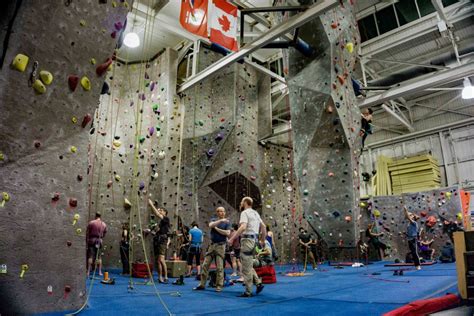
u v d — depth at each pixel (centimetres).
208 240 1090
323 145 701
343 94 708
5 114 281
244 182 1161
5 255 272
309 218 696
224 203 1145
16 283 276
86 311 324
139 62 1188
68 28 324
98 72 352
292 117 741
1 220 273
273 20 839
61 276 307
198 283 630
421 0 1147
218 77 1211
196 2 575
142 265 741
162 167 1027
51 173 312
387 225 1403
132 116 1101
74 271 319
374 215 1356
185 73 1229
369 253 1438
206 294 470
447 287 479
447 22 1036
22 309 276
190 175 1081
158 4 959
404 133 1658
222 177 1105
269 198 1427
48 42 309
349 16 789
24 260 283
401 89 994
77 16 331
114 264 964
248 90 1278
